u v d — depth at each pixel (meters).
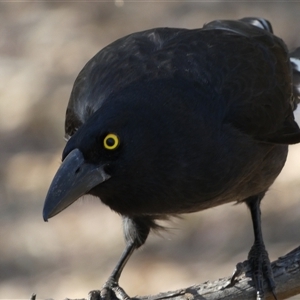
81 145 9.80
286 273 10.82
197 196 10.57
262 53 11.79
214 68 11.01
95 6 27.59
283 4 25.09
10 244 19.89
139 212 10.56
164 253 18.23
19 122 23.44
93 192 10.13
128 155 9.88
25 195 21.30
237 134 10.80
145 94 10.20
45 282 18.48
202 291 10.60
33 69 25.03
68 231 19.75
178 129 10.13
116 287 11.68
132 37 11.56
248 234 18.06
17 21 27.77
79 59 25.16
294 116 12.30
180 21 25.47
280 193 18.56
